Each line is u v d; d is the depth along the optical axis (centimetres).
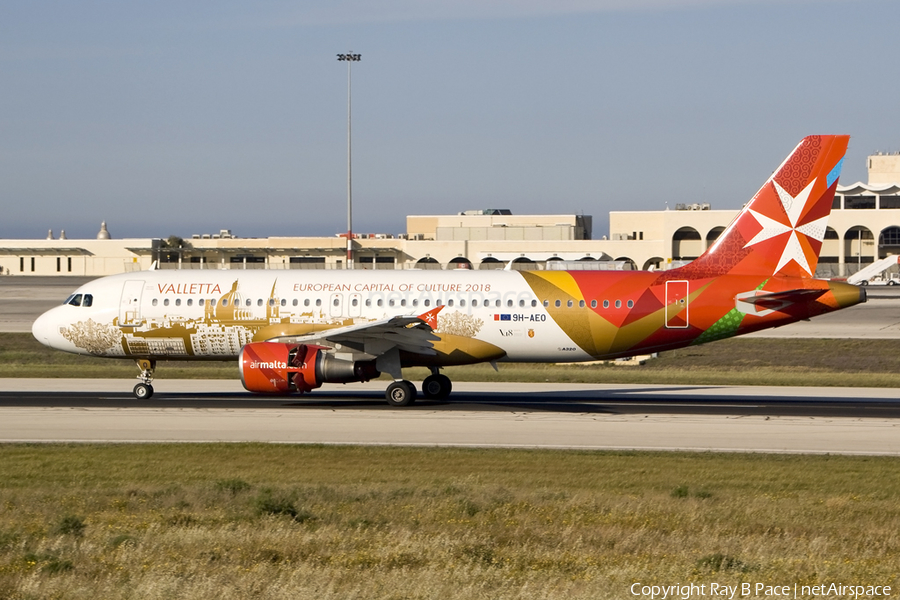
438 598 3328
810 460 6625
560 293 9312
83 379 11738
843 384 11738
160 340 9681
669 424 8231
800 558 3975
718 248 9312
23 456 6538
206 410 8931
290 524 4412
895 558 4006
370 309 9450
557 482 5788
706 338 9275
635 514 4747
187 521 4519
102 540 4084
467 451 6838
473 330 9369
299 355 8888
